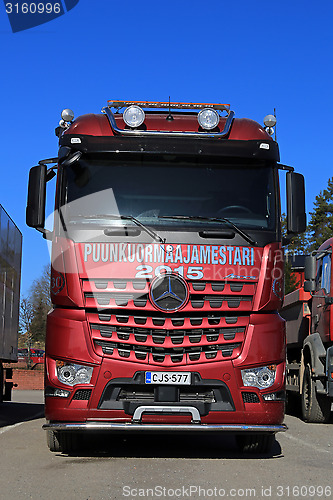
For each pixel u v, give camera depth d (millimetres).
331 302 11078
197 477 6180
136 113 7660
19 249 15531
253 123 7977
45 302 39312
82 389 6934
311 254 11602
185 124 7852
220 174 7562
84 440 8562
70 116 8117
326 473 6480
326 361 11156
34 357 44469
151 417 6902
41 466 6727
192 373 6945
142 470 6500
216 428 6879
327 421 11906
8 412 13969
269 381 7070
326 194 75688
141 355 6965
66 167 7457
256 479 6137
